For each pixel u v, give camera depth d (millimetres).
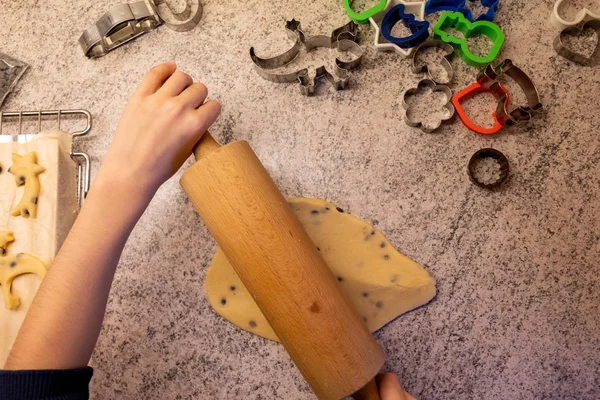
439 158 867
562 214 836
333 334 620
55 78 960
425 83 890
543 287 816
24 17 999
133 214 681
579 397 783
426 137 875
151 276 854
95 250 650
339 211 842
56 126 935
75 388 592
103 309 657
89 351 638
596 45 895
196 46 951
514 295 816
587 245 825
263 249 631
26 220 824
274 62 920
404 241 839
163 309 843
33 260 800
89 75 956
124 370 829
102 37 923
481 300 817
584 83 883
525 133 868
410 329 814
